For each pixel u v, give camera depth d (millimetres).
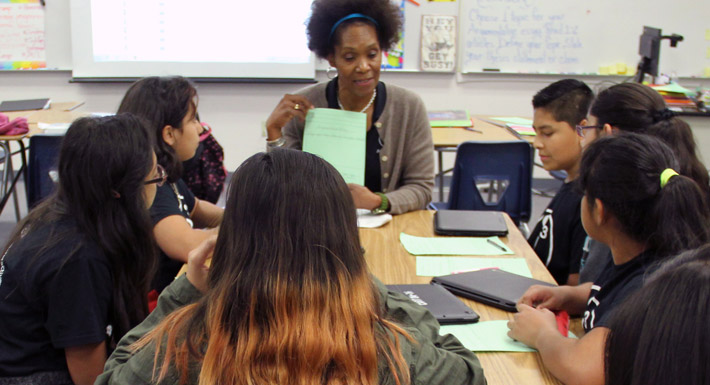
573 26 4805
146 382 783
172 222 1656
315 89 2158
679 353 621
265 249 749
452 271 1588
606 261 1498
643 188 1086
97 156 1286
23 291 1270
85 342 1269
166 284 1798
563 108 1851
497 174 2754
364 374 735
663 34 4812
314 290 737
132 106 1735
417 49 4832
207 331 765
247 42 4801
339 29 1917
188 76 4828
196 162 2482
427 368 853
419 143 2156
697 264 672
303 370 710
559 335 1150
